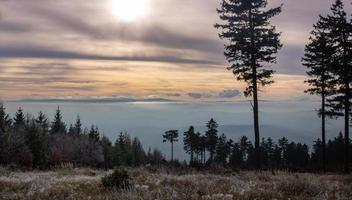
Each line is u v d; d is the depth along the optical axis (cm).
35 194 1128
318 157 9119
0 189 1245
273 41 3238
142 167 1900
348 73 3800
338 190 1233
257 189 1154
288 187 1205
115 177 1234
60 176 1706
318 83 4012
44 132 5747
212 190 1156
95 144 8088
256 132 3297
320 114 4081
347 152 3812
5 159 4297
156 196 1022
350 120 3884
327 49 3903
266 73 3284
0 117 5775
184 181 1356
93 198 1045
